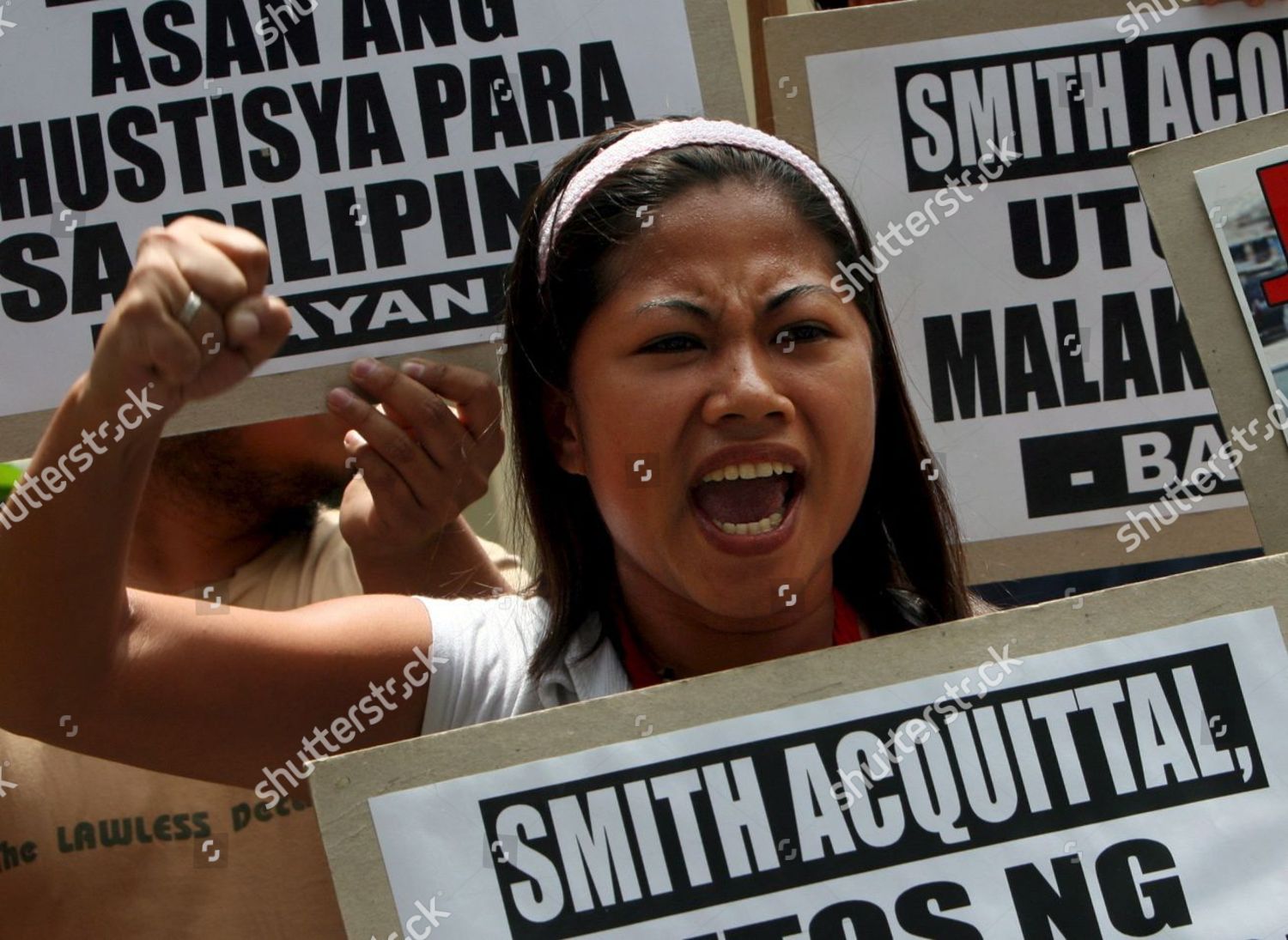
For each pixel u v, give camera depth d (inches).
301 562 133.0
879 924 87.3
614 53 119.6
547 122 119.6
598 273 92.3
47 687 88.3
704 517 91.7
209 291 77.9
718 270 90.2
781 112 125.3
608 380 91.4
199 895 111.7
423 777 87.4
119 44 120.0
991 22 125.5
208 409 117.5
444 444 117.5
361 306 119.0
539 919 86.6
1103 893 87.7
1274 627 90.4
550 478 103.4
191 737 93.3
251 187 119.6
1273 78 126.0
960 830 88.2
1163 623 90.5
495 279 119.1
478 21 119.7
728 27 119.1
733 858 87.7
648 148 95.7
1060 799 88.7
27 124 120.0
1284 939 86.7
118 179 119.9
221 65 119.9
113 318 79.2
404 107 120.0
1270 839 88.1
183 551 130.7
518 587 127.0
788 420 89.5
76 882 111.9
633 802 87.9
